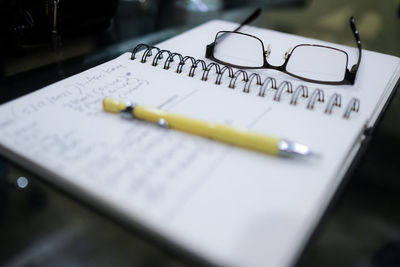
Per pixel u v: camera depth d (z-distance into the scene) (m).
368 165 0.33
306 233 0.28
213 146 0.32
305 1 0.70
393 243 0.29
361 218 0.30
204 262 0.27
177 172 0.30
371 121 0.36
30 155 0.31
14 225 0.29
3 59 0.45
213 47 0.45
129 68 0.42
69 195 0.30
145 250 0.28
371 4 0.70
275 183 0.30
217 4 0.65
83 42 0.50
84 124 0.34
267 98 0.38
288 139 0.33
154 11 0.61
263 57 0.44
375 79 0.41
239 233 0.27
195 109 0.36
